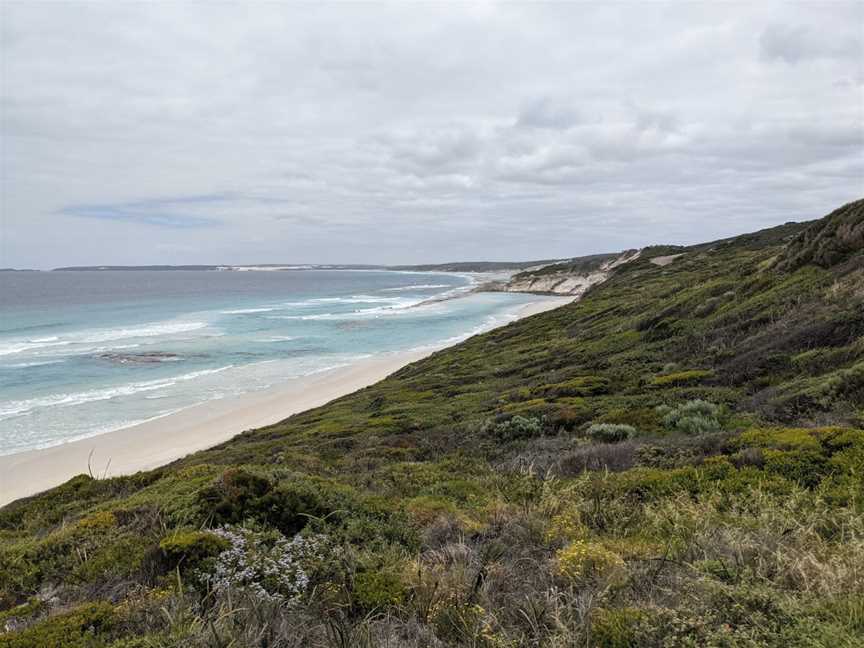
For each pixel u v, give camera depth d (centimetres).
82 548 554
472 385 2564
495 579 414
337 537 536
